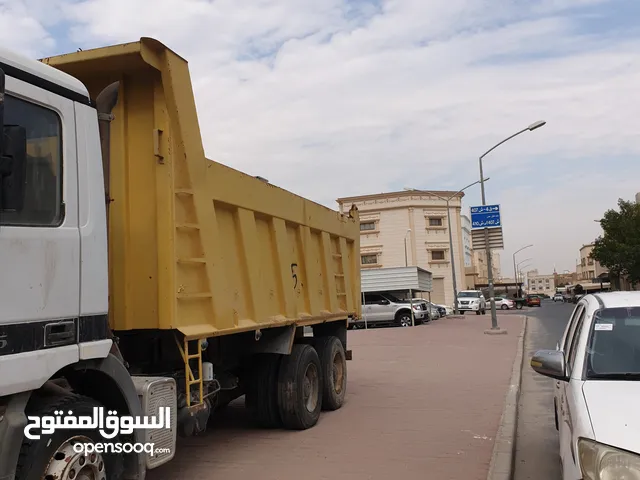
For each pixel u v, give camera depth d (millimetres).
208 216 5574
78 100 3922
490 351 16734
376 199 62688
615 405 3766
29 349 3371
